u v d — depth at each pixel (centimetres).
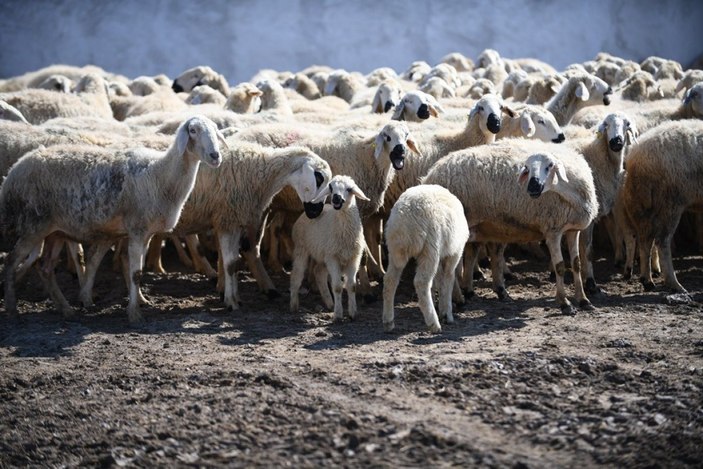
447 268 1366
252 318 1466
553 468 869
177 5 5362
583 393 1046
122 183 1437
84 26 5334
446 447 916
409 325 1387
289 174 1522
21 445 998
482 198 1452
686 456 885
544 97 2286
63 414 1066
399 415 995
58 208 1449
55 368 1223
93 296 1634
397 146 1560
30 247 1472
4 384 1164
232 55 5319
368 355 1212
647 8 5200
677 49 5184
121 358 1255
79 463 956
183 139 1405
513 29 5288
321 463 902
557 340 1255
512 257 1928
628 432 938
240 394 1082
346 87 2945
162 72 5309
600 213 1598
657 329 1305
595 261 1908
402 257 1299
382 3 5347
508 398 1035
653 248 1759
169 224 1453
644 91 2344
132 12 5359
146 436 991
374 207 1636
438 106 1956
